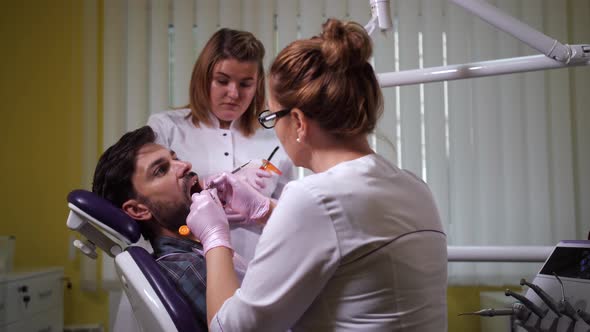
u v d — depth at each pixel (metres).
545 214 2.99
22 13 3.22
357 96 0.87
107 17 3.10
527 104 3.02
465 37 3.03
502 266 2.98
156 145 1.28
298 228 0.80
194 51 3.12
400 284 0.82
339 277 0.82
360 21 3.08
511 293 1.12
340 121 0.87
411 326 0.83
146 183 1.24
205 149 1.81
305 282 0.80
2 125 3.20
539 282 1.17
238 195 1.37
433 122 3.01
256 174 1.67
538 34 1.25
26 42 3.22
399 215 0.85
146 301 0.97
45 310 2.79
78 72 3.21
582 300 1.05
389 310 0.82
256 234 1.73
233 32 1.74
